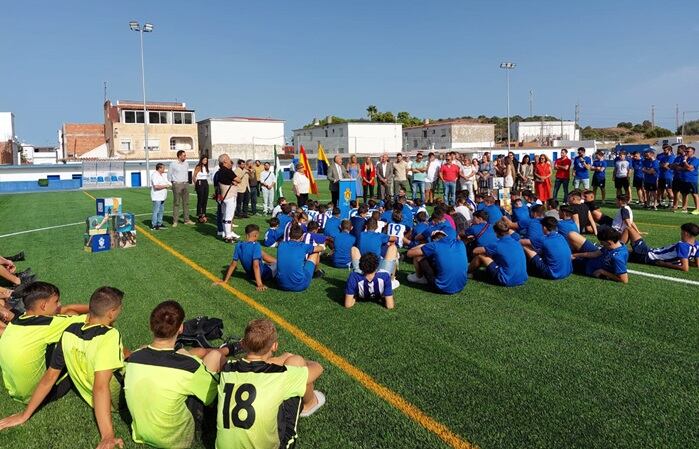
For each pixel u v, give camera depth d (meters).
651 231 11.07
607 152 59.03
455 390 3.99
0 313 5.04
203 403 3.31
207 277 7.69
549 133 84.69
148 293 6.81
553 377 4.19
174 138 53.56
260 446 2.87
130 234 10.22
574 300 6.22
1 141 56.28
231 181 10.88
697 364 4.40
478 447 3.26
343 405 3.80
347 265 8.23
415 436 3.39
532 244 8.19
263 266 7.15
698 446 3.23
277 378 3.01
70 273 8.01
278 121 57.75
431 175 16.69
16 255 8.80
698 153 53.09
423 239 8.41
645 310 5.82
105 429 3.39
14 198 26.06
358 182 16.48
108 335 3.56
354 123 58.88
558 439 3.33
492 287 6.88
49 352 3.86
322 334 5.20
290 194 23.30
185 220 13.48
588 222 10.80
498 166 17.80
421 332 5.23
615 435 3.37
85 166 37.09
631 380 4.12
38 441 3.45
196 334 4.82
